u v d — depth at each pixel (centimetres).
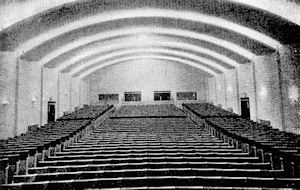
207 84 2931
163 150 784
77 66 2408
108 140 995
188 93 2925
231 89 2370
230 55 2062
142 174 591
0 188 515
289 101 1425
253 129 1168
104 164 648
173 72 2923
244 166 641
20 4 1117
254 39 1516
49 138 994
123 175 586
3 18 1095
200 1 1266
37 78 1784
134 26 1747
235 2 1164
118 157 722
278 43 1482
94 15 1452
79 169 629
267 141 855
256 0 1127
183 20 1573
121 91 2917
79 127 1316
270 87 1664
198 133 1187
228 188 496
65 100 2352
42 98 1858
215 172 588
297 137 941
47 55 1811
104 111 2192
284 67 1452
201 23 1558
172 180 543
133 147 835
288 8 1114
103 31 1759
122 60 2773
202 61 2495
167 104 2847
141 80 2920
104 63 2745
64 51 1830
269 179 520
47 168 630
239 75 2184
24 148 779
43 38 1473
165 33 1817
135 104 2912
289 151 694
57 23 1385
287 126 1463
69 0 1155
